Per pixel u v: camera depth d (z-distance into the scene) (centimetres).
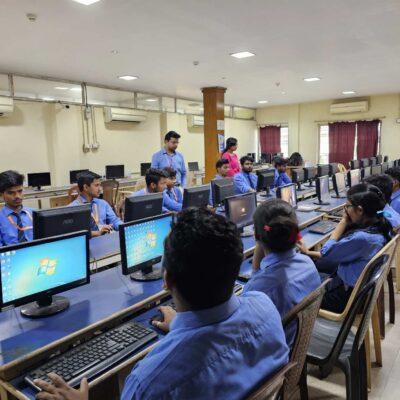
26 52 493
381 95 985
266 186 532
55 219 204
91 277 205
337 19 385
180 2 335
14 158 722
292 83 768
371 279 164
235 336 81
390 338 266
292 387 129
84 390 108
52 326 151
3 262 144
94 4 335
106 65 577
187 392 72
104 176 823
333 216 399
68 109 770
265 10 357
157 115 968
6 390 127
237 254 79
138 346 143
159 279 199
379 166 729
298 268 153
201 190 343
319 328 193
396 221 251
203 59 548
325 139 1107
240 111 1197
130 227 187
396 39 458
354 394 169
